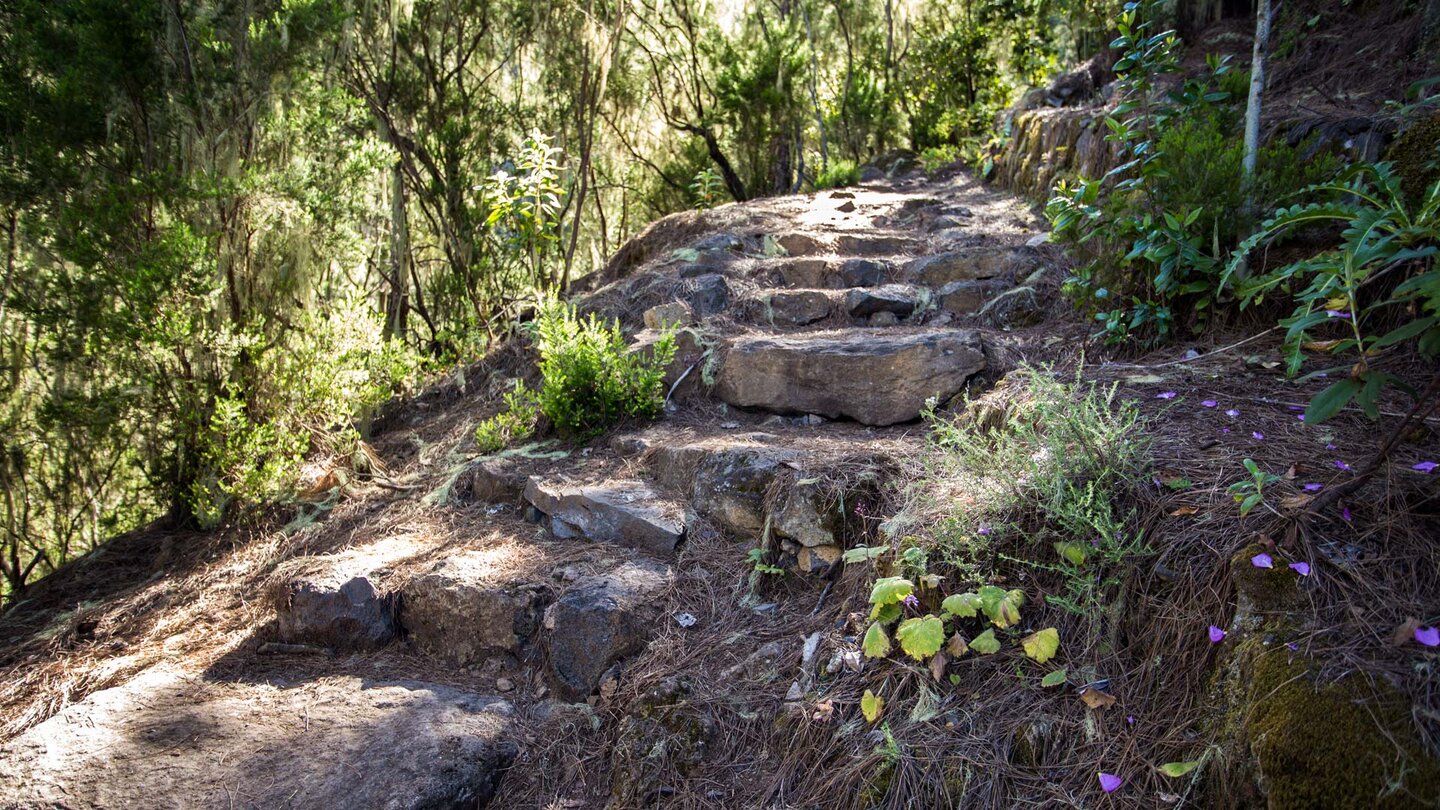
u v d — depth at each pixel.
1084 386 3.03
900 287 4.62
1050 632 2.13
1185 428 2.57
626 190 8.76
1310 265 2.18
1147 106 3.83
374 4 6.13
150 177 4.01
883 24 11.16
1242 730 1.74
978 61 9.80
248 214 4.37
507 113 6.93
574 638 2.77
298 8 4.44
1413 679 1.63
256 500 4.06
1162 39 3.64
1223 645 1.89
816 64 9.74
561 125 7.12
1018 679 2.15
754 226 5.88
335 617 3.13
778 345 3.98
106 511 6.43
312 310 4.69
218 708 2.79
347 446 4.37
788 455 3.22
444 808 2.35
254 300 4.54
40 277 4.45
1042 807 1.89
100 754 2.56
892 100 10.05
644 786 2.33
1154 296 3.37
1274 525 2.01
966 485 2.60
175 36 4.32
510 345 5.27
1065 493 2.30
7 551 6.88
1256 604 1.87
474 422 4.70
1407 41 3.99
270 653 3.16
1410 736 1.56
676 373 4.27
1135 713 1.97
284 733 2.63
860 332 4.18
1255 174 3.19
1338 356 2.79
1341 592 1.82
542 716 2.68
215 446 4.10
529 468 3.89
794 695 2.42
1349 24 4.54
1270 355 2.94
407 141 6.41
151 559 4.21
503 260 6.66
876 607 2.37
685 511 3.27
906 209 6.16
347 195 4.75
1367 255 1.96
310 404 4.36
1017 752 2.01
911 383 3.62
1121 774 1.88
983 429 3.04
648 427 4.01
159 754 2.55
